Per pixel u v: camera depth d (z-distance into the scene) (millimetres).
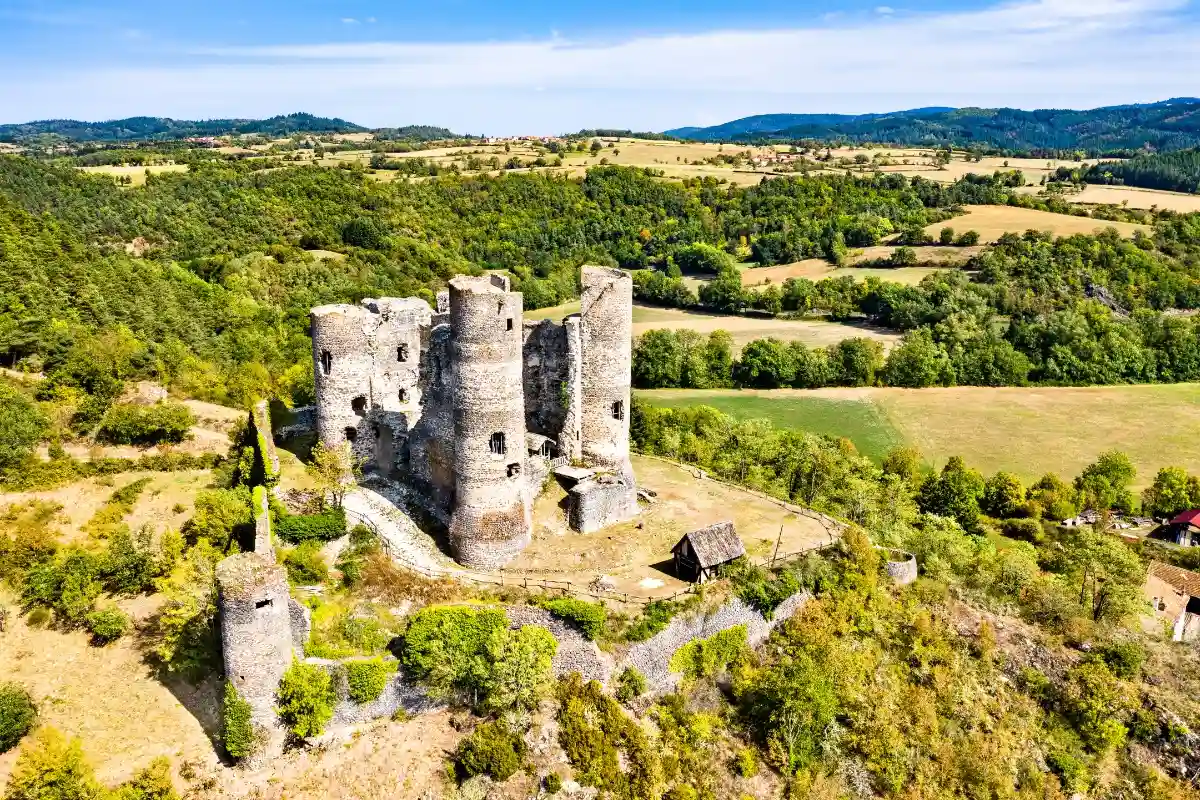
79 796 32344
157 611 46125
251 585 33969
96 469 59781
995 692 47750
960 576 56625
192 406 73812
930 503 77000
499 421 44812
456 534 46594
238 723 35000
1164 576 60969
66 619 45156
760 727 42156
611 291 52062
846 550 50844
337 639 39844
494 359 43875
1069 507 76250
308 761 36344
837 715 43438
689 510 56312
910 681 46969
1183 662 50844
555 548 48531
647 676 41844
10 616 45125
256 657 34844
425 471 52250
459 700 39469
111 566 46719
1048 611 53500
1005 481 77750
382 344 55562
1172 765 45344
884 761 41750
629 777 37250
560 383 55969
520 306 44719
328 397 53594
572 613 40281
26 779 31875
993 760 43438
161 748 36750
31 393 67875
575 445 54250
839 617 47594
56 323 77562
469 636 39125
